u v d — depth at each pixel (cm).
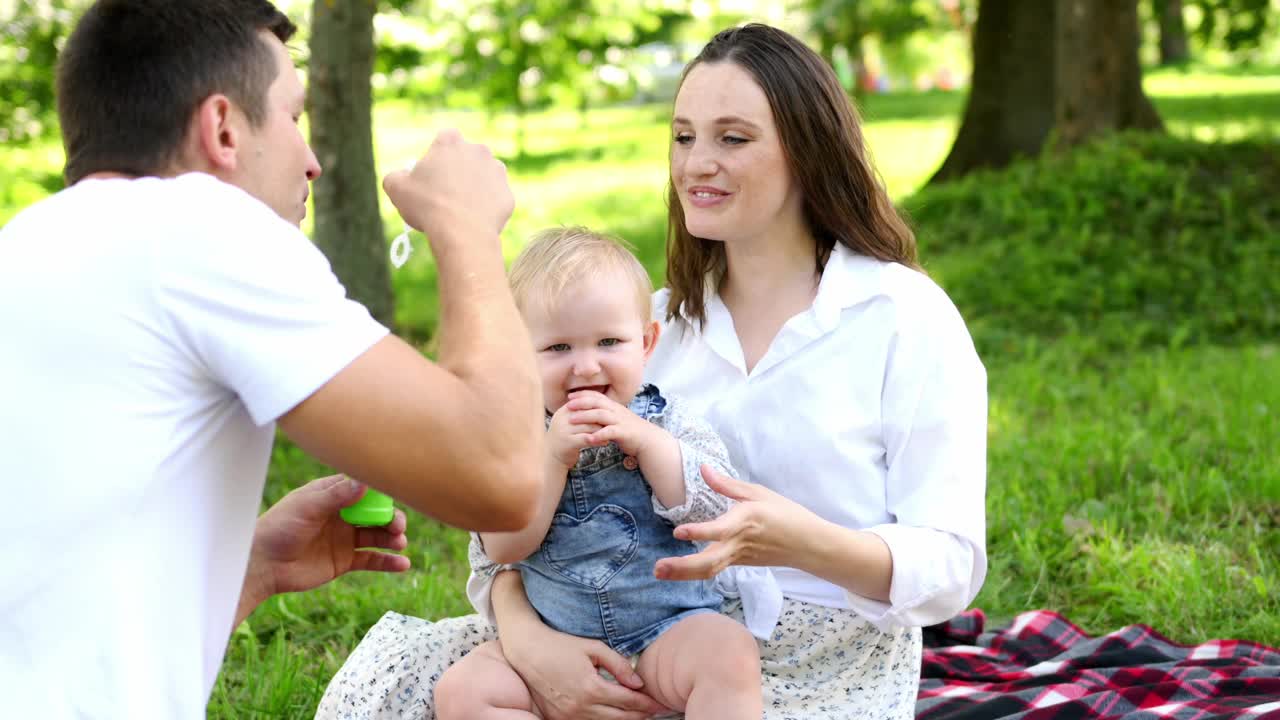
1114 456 558
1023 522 495
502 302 199
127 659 181
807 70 264
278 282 182
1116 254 941
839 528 241
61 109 201
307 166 210
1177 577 438
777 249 274
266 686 375
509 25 1934
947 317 266
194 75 195
